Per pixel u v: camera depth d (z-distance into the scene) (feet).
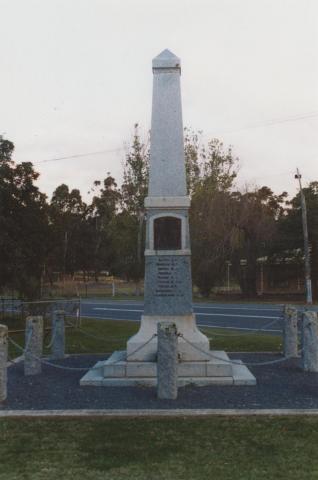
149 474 16.92
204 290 130.00
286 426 22.13
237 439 20.45
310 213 124.88
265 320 72.33
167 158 35.78
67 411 24.58
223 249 123.03
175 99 36.17
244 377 31.40
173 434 21.13
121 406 25.90
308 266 112.98
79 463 18.01
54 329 42.29
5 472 17.25
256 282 133.59
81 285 210.79
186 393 28.76
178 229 35.06
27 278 68.54
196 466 17.60
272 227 126.31
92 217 245.65
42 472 17.21
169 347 27.58
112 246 196.65
